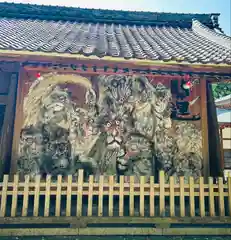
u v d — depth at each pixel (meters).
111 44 6.61
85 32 8.76
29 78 5.73
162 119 5.96
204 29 9.44
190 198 4.87
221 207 4.91
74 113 5.77
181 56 5.32
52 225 4.61
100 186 4.76
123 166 5.73
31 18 11.00
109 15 11.30
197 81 6.15
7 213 4.76
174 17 11.40
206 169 5.84
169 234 4.74
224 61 5.05
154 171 5.77
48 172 5.53
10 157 5.43
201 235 4.81
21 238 4.48
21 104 5.63
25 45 5.20
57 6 11.14
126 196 5.40
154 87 6.02
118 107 5.89
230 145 14.37
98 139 5.77
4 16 10.91
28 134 5.57
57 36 7.29
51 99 5.75
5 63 5.50
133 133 5.86
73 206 5.21
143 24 11.41
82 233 4.61
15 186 4.62
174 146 5.90
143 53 5.48
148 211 5.10
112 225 4.70
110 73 5.92
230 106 13.94
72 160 5.64
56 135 5.68
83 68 5.47
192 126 6.01
